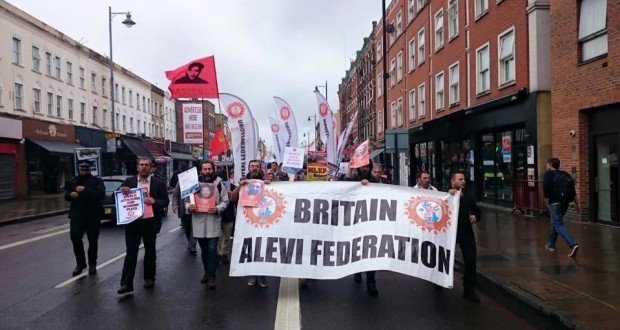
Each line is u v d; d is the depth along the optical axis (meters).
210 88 12.00
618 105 11.61
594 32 12.13
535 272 7.70
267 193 7.11
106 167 38.00
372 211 7.00
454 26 22.73
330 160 16.31
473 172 20.05
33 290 7.34
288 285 7.62
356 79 56.75
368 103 47.44
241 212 7.09
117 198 7.05
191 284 7.69
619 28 11.17
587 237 10.62
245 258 6.97
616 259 8.46
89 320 5.86
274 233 7.02
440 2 24.23
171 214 19.38
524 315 6.02
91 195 8.37
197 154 67.06
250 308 6.35
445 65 23.67
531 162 15.15
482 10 19.45
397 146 17.41
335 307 6.38
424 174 7.72
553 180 9.12
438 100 24.95
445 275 6.69
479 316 6.00
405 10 31.28
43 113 30.52
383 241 6.88
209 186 7.41
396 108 34.16
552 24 13.82
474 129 19.80
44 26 30.73
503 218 14.59
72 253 10.56
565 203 9.14
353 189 7.09
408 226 6.86
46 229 15.08
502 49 17.53
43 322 5.80
